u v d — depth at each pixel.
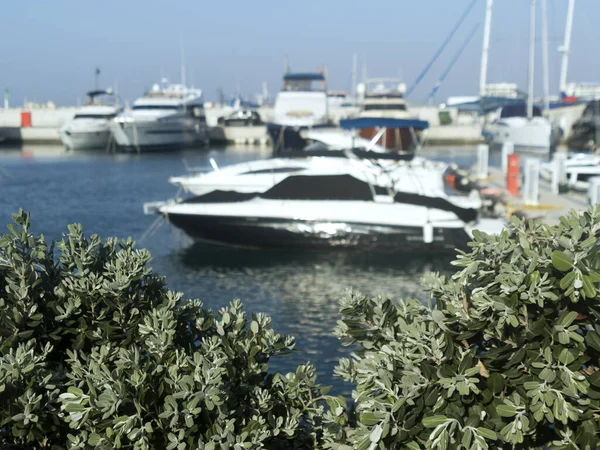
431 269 27.17
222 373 5.39
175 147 109.12
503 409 4.47
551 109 93.88
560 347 4.45
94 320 6.26
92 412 5.15
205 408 5.29
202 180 33.12
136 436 5.06
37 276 6.28
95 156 101.00
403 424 4.82
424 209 28.72
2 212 44.47
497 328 4.63
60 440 5.72
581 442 4.38
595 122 84.62
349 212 28.97
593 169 44.34
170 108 108.31
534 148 70.12
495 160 81.75
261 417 5.69
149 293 6.70
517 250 4.91
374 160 31.73
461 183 45.78
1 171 77.12
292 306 22.12
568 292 4.37
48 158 97.75
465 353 4.77
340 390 14.47
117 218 41.50
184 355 5.57
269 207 29.44
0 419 5.17
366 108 69.50
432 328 4.83
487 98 109.81
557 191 42.53
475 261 4.94
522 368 4.66
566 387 4.35
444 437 4.50
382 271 26.95
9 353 5.39
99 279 6.26
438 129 123.50
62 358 6.32
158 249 31.52
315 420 6.17
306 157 32.72
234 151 113.25
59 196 53.44
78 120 108.06
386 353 5.04
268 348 6.29
